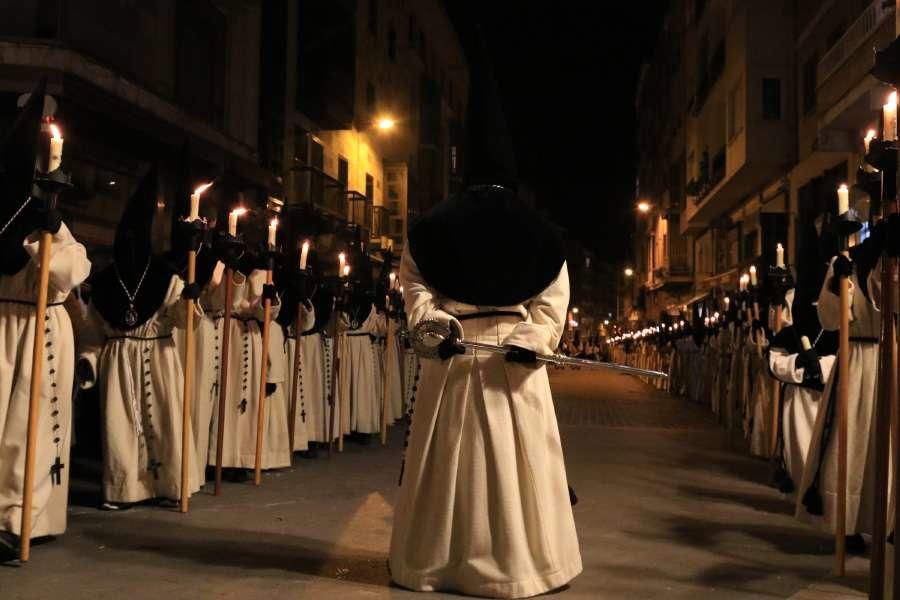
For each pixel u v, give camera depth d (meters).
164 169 17.69
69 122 14.83
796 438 7.93
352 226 30.84
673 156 45.66
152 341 7.09
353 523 6.66
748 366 11.74
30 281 5.76
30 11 15.14
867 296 5.66
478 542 4.80
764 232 24.91
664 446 12.36
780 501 8.17
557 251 5.13
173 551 5.72
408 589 4.91
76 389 8.63
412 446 5.06
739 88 24.78
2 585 4.93
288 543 6.00
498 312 5.05
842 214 5.71
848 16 18.98
